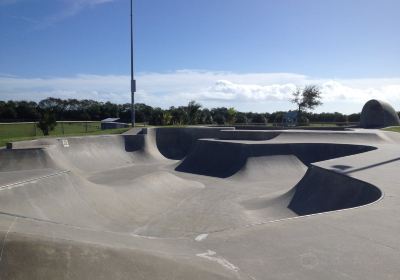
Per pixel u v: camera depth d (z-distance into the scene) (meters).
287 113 46.66
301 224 6.60
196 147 24.98
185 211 13.45
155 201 14.58
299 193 13.64
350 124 48.44
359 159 15.16
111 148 27.28
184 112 52.41
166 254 5.11
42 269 4.16
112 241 5.38
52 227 5.66
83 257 4.46
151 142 30.78
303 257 5.21
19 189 10.37
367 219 6.86
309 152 22.06
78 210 11.48
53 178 11.73
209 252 5.43
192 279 4.49
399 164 13.73
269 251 5.44
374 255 5.26
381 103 38.78
